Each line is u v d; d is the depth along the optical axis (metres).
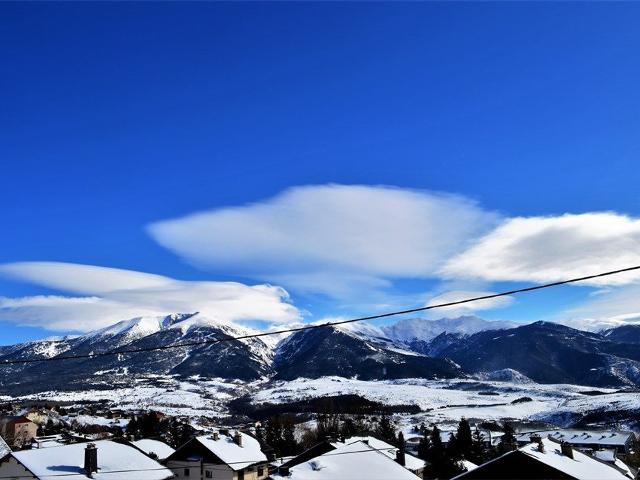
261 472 76.06
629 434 137.88
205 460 71.44
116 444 58.38
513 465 52.22
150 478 52.84
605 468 57.59
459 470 96.19
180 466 72.12
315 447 79.38
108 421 185.12
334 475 51.06
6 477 50.12
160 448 83.00
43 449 53.03
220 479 70.19
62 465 50.59
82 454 54.06
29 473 48.97
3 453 52.25
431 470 92.38
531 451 54.09
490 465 53.03
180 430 142.38
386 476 51.19
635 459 118.50
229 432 82.19
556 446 74.00
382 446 81.12
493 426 199.25
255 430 152.12
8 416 171.25
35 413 181.25
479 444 116.62
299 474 50.84
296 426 191.38
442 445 109.06
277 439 128.50
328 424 168.38
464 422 114.56
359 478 50.62
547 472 50.78
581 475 51.50
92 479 49.28
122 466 53.41
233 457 72.50
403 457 71.31
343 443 78.88
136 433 141.75
